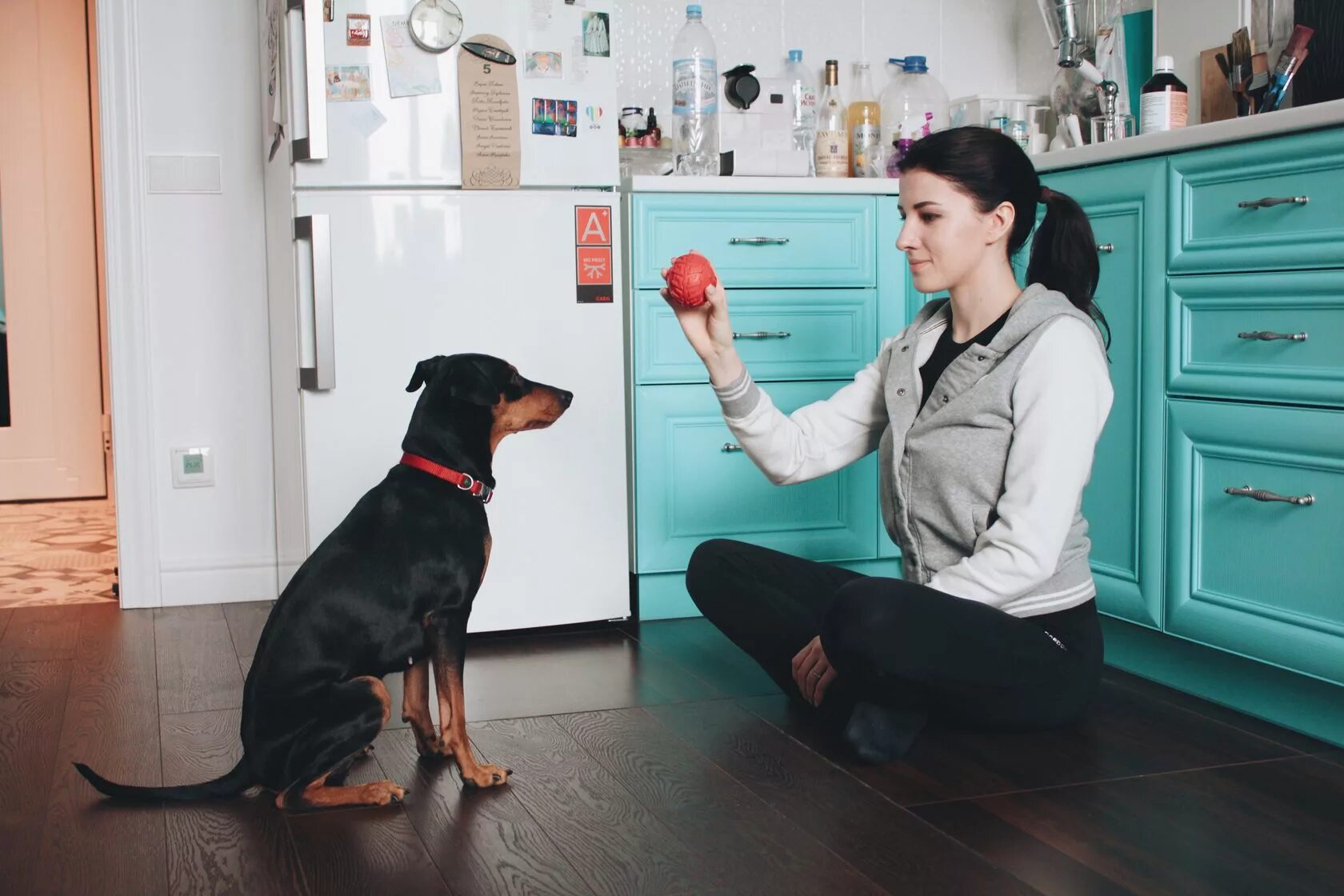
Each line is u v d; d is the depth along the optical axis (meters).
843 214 2.95
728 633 2.21
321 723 1.71
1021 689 1.84
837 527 3.01
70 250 4.95
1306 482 1.99
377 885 1.49
